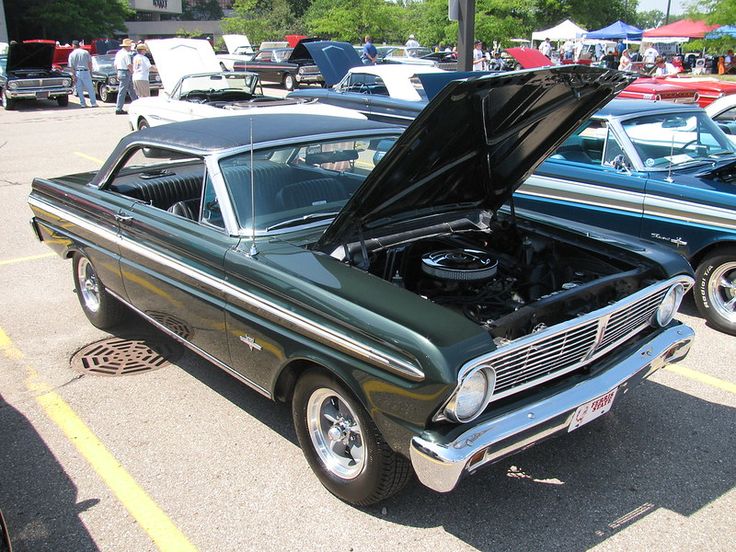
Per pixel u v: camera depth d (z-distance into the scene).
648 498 3.27
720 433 3.81
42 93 19.39
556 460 3.57
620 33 34.22
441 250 3.64
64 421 3.98
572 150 6.30
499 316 3.31
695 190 5.23
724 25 26.55
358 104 11.02
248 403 4.17
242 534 3.06
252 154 3.48
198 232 3.72
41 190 5.25
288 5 51.28
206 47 13.12
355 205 3.30
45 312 5.57
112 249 4.42
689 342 3.56
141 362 4.71
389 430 2.78
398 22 35.66
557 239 3.94
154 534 3.08
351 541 3.01
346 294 2.97
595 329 3.03
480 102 3.17
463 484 3.38
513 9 29.70
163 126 4.43
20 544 3.02
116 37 67.50
